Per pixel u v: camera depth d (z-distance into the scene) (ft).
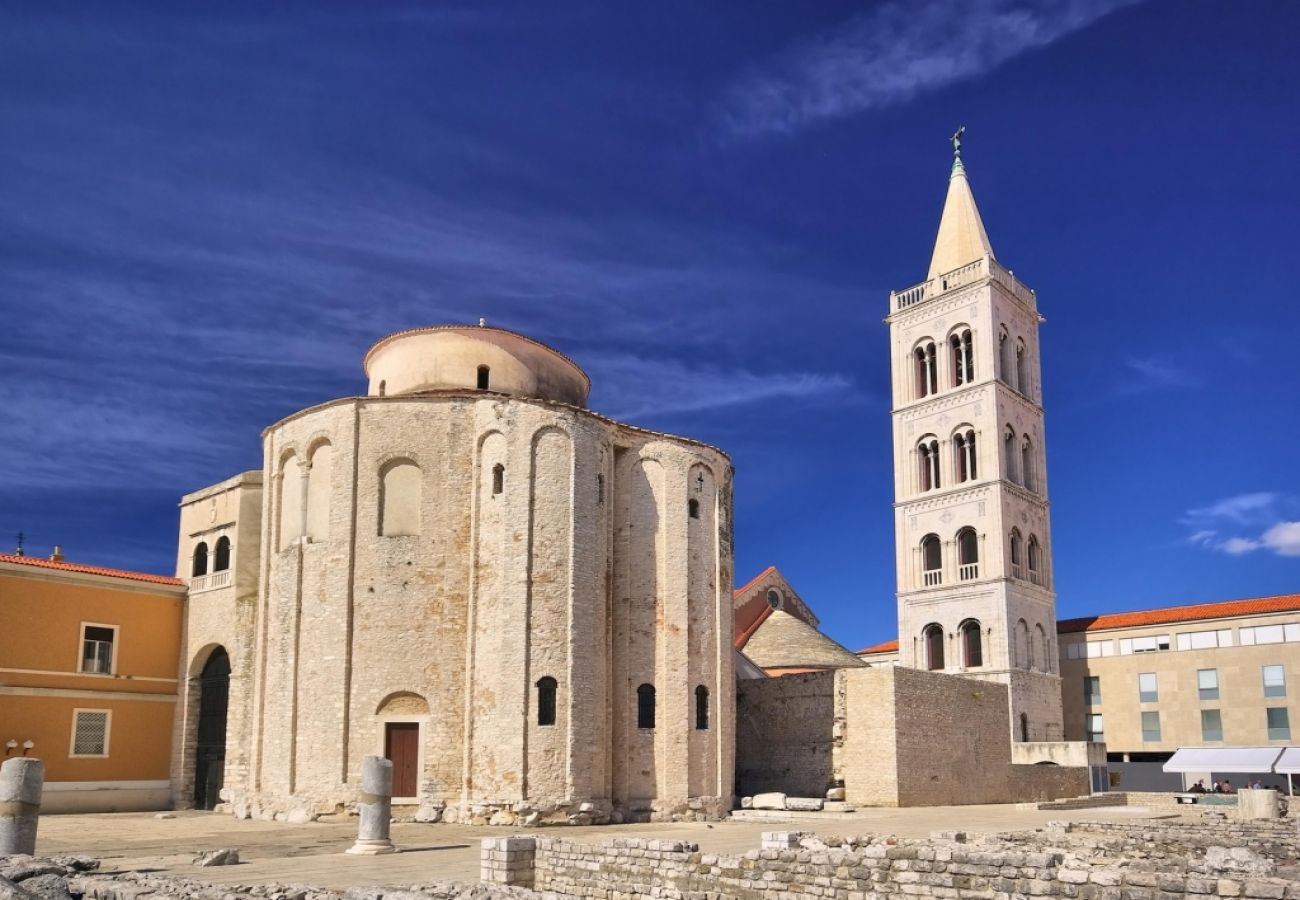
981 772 184.65
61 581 174.09
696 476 167.22
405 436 152.87
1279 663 257.75
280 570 156.35
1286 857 80.38
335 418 155.33
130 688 179.01
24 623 168.76
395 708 144.66
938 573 270.05
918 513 277.23
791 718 177.99
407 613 147.02
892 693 167.22
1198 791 220.02
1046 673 262.26
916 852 59.11
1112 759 278.26
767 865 64.85
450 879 80.59
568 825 138.41
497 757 139.95
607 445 158.20
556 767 140.56
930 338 287.07
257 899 60.80
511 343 174.50
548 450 150.30
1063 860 54.44
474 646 145.18
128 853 103.04
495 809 138.21
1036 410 286.87
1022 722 248.11
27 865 72.13
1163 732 271.28
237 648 171.01
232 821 144.56
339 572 148.87
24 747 164.55
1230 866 60.80
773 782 177.99
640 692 154.81
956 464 273.54
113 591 180.14
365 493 151.23
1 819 88.22
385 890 58.90
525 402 150.00
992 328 273.13
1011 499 265.34
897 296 298.15
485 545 148.05
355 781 142.61
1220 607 272.10
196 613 185.47
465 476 151.84
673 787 152.05
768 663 226.99
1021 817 138.41
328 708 145.18
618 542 158.92
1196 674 269.23
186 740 181.06
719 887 66.90
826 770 171.83
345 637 146.51
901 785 164.86
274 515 161.68
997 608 253.65
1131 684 278.67
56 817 156.15
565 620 145.48
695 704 158.20
